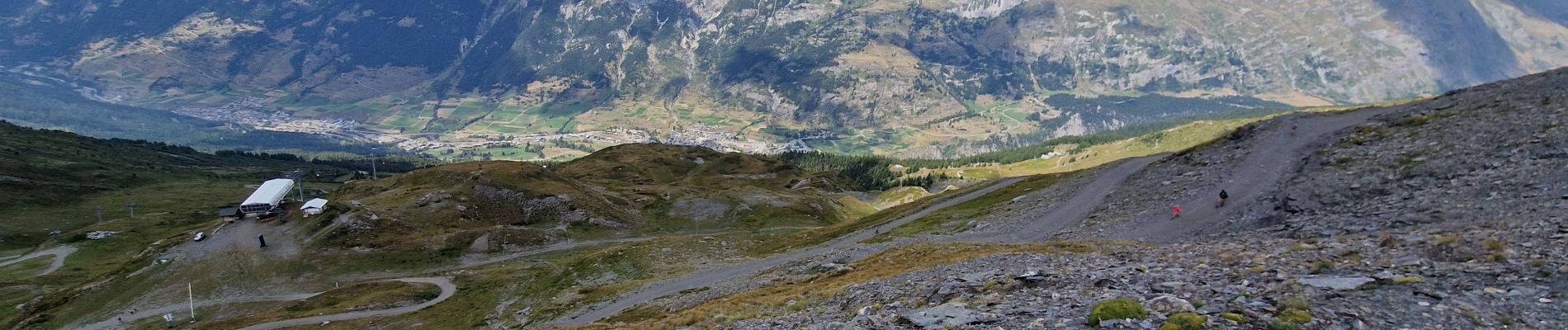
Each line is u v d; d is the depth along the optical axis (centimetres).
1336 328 1275
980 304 1934
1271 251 2367
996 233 6500
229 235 13388
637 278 8638
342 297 10831
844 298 2808
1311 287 1603
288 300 11331
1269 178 5366
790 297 3338
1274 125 7481
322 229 13862
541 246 15012
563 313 6769
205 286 11638
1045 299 1855
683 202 18812
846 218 19750
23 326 10238
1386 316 1325
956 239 6594
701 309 3638
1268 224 4122
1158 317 1456
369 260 13200
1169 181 6562
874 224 9888
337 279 12450
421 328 8381
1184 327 1359
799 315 2616
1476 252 1806
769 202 19112
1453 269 1642
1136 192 6581
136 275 11844
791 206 18975
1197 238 4266
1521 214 2609
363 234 14025
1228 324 1355
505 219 16275
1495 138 4203
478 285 11519
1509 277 1483
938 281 2575
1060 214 6688
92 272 15625
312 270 12562
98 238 18875
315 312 9888
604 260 10038
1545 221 2169
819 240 9656
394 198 16688
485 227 15600
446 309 9588
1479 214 2875
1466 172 3684
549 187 17925
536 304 7831
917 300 2255
